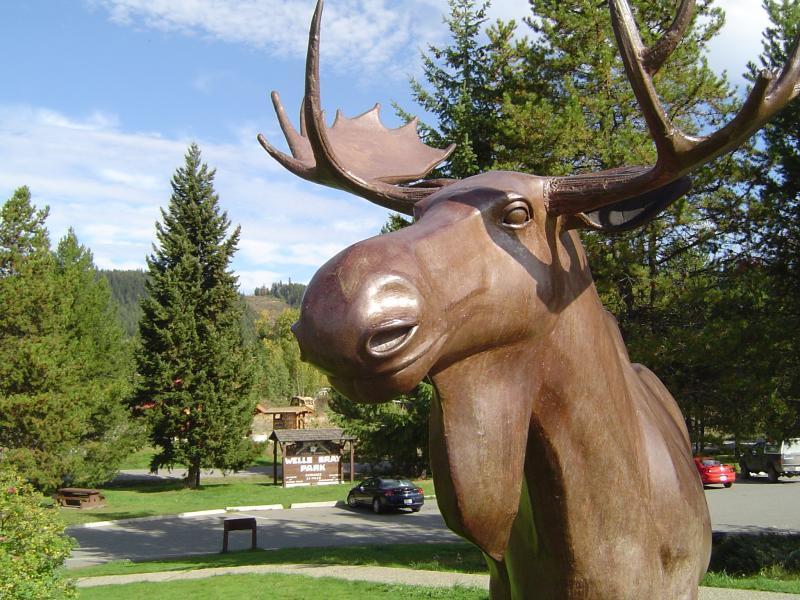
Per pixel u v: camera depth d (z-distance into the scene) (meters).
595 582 1.83
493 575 2.12
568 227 1.83
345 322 1.43
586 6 10.14
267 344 73.38
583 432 1.82
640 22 9.84
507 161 10.27
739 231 10.09
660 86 10.06
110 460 26.22
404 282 1.49
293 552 13.90
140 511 23.14
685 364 9.34
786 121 9.73
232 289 29.94
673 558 2.03
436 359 1.56
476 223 1.68
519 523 1.92
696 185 9.51
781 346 9.04
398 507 21.50
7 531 7.95
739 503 18.53
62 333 24.72
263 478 34.47
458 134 10.77
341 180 2.06
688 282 9.57
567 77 10.26
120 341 34.91
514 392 1.72
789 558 9.48
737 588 8.07
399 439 20.98
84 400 23.64
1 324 22.61
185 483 31.25
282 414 42.66
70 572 12.48
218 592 9.50
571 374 1.81
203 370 29.00
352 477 31.45
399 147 2.62
